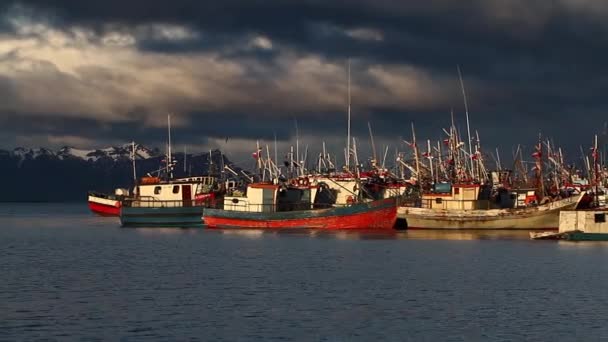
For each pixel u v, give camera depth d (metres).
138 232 134.00
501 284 67.19
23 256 95.62
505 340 46.78
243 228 130.62
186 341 46.59
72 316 53.47
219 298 60.44
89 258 91.75
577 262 81.88
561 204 118.94
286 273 75.00
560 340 46.72
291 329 49.53
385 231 123.62
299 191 132.62
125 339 47.09
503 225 122.62
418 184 140.62
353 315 53.78
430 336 47.78
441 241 108.56
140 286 67.00
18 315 53.81
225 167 151.38
